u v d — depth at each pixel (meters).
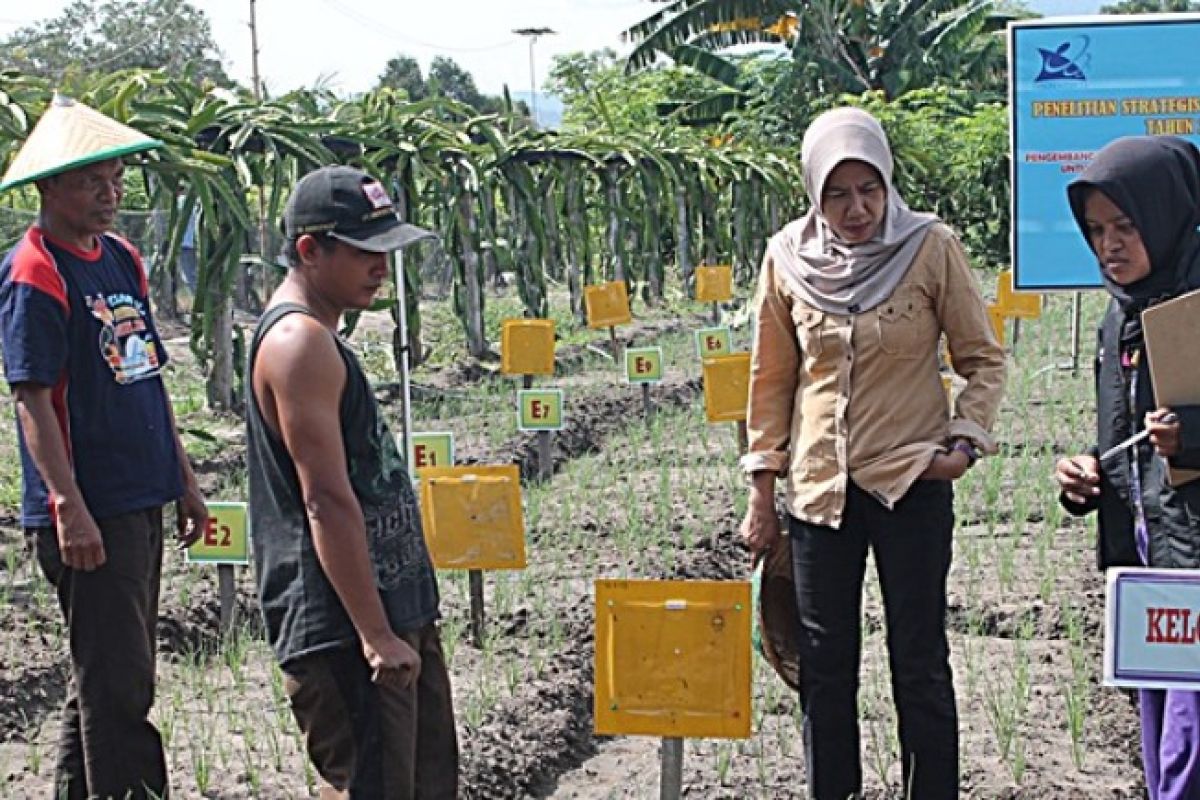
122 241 4.60
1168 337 3.61
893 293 4.30
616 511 9.14
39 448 4.20
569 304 22.36
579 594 7.34
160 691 6.16
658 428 11.65
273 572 3.68
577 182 18.59
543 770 5.51
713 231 21.89
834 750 4.50
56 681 6.18
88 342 4.32
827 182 4.25
